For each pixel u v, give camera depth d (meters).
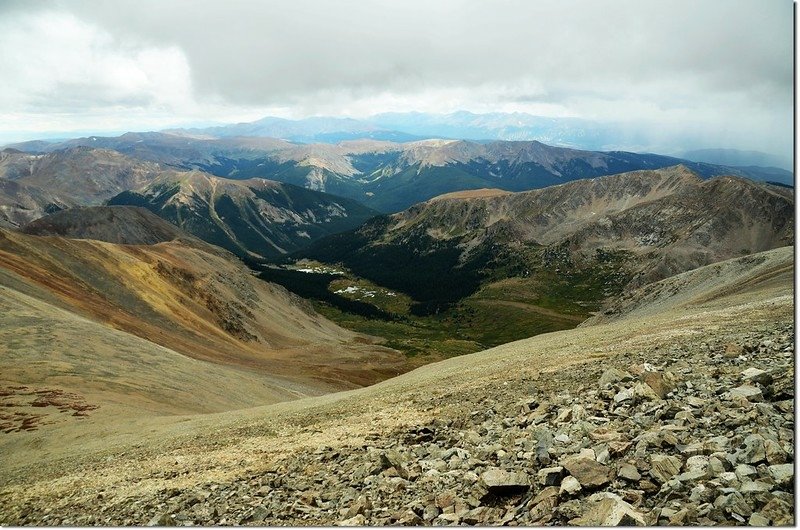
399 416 26.09
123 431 44.66
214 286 184.88
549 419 17.16
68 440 43.66
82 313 103.31
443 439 19.02
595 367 25.42
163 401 63.06
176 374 76.12
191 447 31.42
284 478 18.09
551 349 40.50
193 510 16.33
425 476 14.02
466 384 31.75
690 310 54.59
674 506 8.77
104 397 57.66
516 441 15.15
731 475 9.12
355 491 14.44
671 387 16.22
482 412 21.38
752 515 7.79
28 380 59.28
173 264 175.50
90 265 140.75
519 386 25.48
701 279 115.94
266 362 139.00
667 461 10.45
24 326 73.38
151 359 78.69
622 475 10.44
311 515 13.26
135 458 31.50
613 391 18.02
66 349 70.44
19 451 42.00
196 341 135.62
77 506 21.36
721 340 24.31
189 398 67.44
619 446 11.95
